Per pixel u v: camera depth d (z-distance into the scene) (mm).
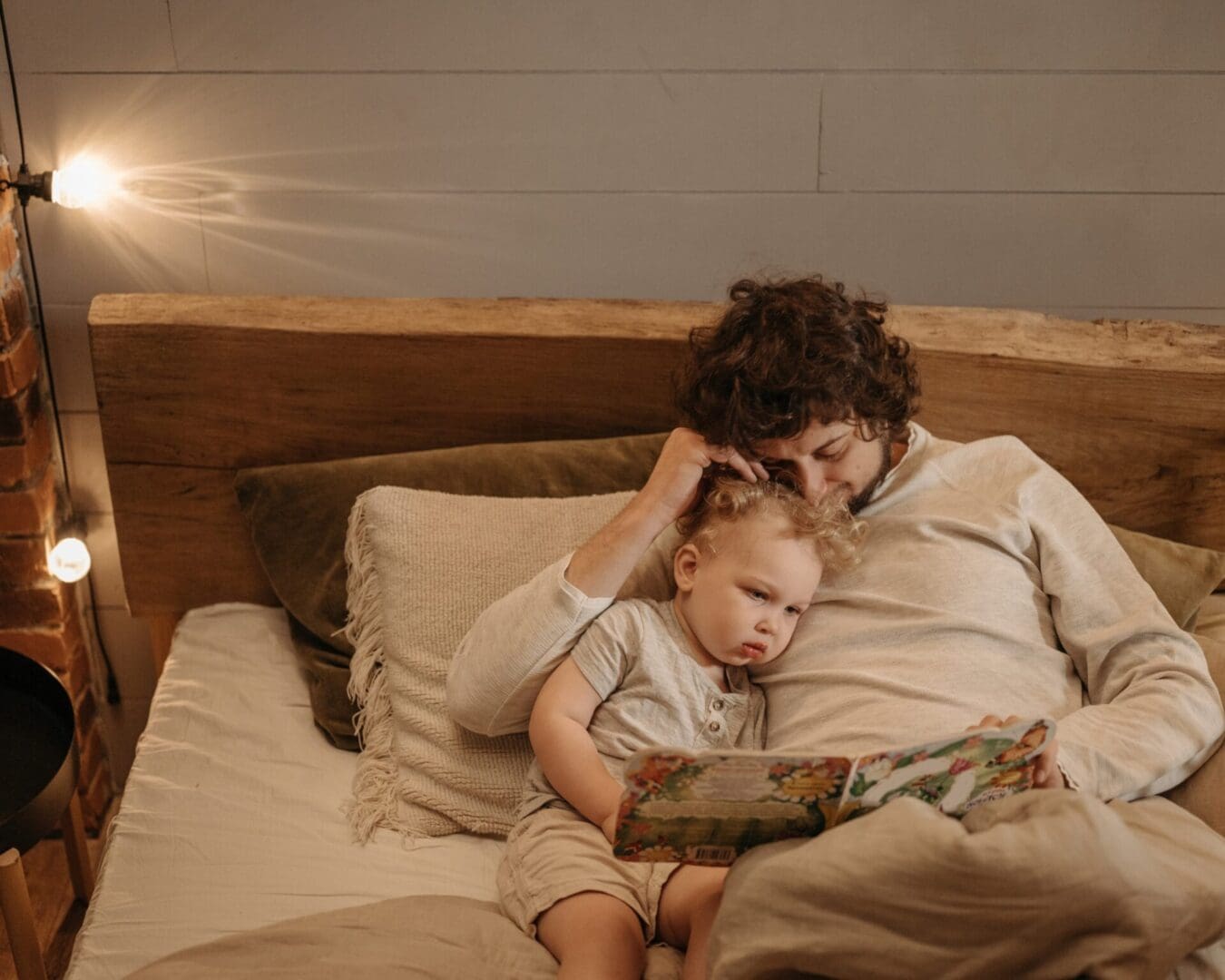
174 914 1290
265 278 1886
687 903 1187
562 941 1169
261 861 1357
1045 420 1727
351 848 1384
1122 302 1918
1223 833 1257
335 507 1654
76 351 1907
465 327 1724
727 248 1881
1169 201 1853
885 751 990
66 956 1840
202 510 1801
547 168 1827
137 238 1848
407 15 1731
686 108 1792
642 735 1294
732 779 1002
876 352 1327
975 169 1832
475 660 1353
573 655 1318
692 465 1308
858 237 1876
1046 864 948
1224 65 1767
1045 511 1438
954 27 1746
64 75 1747
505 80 1773
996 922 967
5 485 1812
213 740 1540
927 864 963
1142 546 1606
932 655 1315
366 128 1798
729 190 1843
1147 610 1354
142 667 2141
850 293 1903
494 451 1686
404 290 1903
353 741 1535
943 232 1873
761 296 1359
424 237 1869
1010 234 1874
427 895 1296
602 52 1759
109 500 2010
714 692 1316
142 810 1425
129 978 1139
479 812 1405
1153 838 1130
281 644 1716
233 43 1739
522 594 1343
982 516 1417
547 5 1730
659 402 1756
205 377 1728
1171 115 1799
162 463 1772
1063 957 984
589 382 1746
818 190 1845
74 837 1856
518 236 1871
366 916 1230
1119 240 1878
